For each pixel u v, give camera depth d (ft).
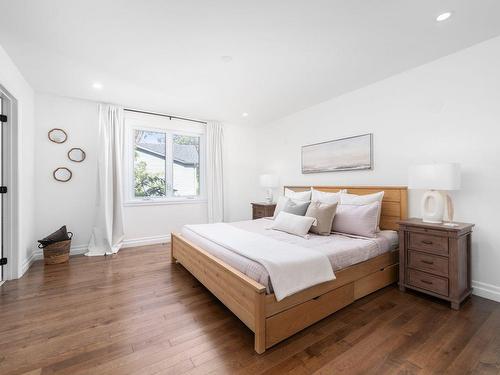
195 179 15.71
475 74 7.39
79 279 8.75
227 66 8.51
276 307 5.17
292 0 5.42
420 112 8.67
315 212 8.95
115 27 6.36
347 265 6.81
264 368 4.51
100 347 5.08
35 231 10.93
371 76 9.44
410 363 4.61
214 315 6.40
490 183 7.16
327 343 5.23
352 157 10.87
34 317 6.22
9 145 8.66
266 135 16.51
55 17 5.94
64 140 11.53
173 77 9.39
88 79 9.61
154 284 8.36
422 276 7.27
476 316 6.23
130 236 13.30
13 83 8.33
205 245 7.95
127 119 13.24
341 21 6.17
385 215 9.51
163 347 5.09
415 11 5.81
